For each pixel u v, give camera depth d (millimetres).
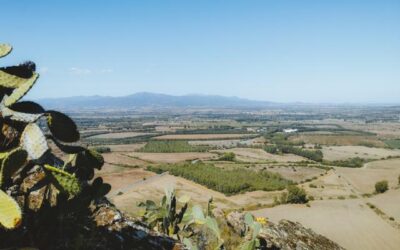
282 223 7480
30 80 2293
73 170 2895
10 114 2199
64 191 2404
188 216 5793
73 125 2547
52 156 4156
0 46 2363
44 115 2291
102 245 3346
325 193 65812
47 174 2371
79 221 3475
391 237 44125
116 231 3762
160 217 5758
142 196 52312
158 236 4066
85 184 2916
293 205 57094
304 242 6848
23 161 2074
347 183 74688
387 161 104312
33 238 2719
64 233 3135
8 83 2299
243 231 6785
